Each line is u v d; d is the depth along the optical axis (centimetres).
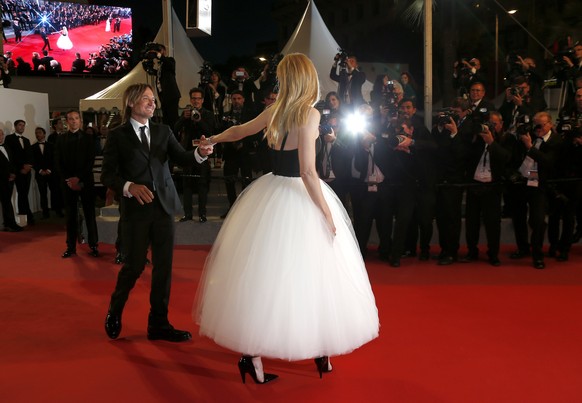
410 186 693
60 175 760
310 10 1611
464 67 927
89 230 773
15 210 1050
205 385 371
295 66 353
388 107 710
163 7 955
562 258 718
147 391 362
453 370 391
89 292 594
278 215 349
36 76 2838
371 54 3644
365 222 728
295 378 380
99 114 1397
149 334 453
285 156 362
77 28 2875
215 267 366
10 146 1033
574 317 500
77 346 439
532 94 919
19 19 2766
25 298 572
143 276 648
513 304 538
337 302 345
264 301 336
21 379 380
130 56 2978
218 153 1047
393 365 400
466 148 701
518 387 365
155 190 432
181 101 1557
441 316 504
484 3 2481
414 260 729
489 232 700
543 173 677
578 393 357
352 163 733
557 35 2233
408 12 2778
